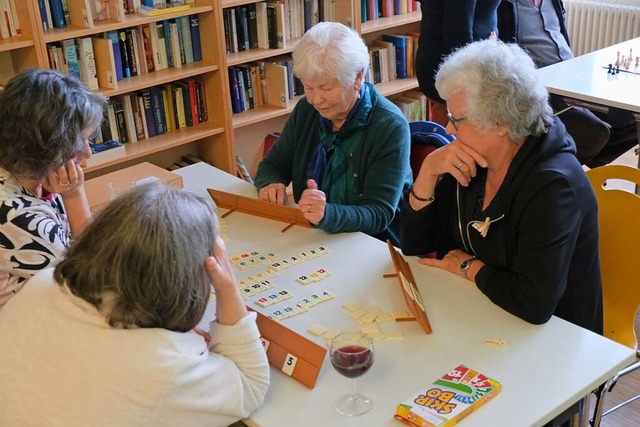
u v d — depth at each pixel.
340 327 1.69
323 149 2.45
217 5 3.71
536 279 1.66
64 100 1.67
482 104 1.67
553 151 1.74
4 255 1.67
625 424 2.53
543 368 1.51
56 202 1.97
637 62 3.49
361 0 4.43
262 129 4.47
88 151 1.81
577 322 1.89
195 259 1.24
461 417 1.37
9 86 1.68
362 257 2.02
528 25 4.14
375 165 2.31
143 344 1.23
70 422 1.21
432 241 2.03
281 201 2.38
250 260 2.02
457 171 1.81
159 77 3.66
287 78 4.20
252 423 1.42
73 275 1.24
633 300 2.07
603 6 5.10
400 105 4.72
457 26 3.49
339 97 2.24
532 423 1.37
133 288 1.19
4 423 1.26
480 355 1.57
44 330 1.26
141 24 3.58
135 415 1.21
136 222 1.20
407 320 1.70
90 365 1.22
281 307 1.78
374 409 1.42
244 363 1.40
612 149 3.75
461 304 1.76
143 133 3.82
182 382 1.24
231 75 4.03
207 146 4.17
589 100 3.13
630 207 2.07
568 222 1.68
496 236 1.82
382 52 4.61
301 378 1.51
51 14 3.36
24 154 1.66
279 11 3.99
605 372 1.50
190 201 1.28
